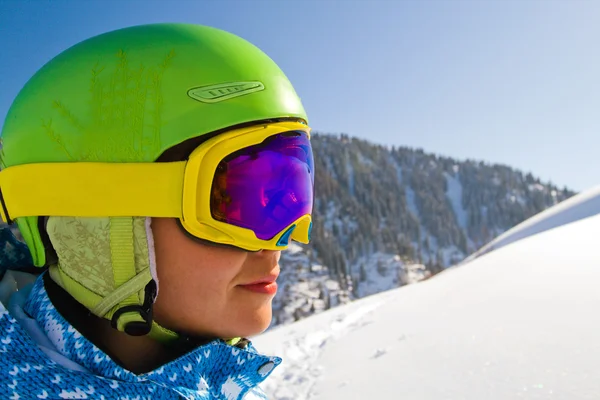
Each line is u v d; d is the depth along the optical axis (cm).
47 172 75
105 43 79
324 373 347
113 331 81
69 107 76
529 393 181
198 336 84
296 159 88
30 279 103
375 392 255
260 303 85
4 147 83
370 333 412
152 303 75
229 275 80
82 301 78
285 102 85
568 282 290
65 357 72
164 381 75
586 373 179
